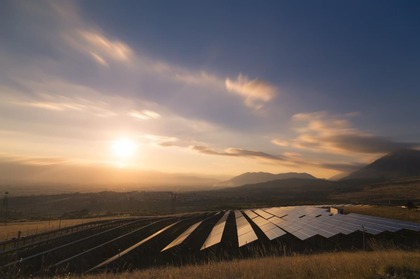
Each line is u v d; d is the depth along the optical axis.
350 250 31.66
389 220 39.66
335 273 11.23
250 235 34.47
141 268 26.67
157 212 133.88
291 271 12.29
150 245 40.25
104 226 59.19
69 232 49.94
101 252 38.28
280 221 51.75
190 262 27.14
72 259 31.77
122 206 189.88
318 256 19.38
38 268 27.81
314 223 43.66
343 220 42.88
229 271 13.09
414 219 53.41
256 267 13.90
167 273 14.26
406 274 10.41
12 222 80.38
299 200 190.00
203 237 48.25
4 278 13.53
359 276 10.49
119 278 14.80
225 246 37.81
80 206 189.00
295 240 40.88
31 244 35.44
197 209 154.75
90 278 16.00
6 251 29.95
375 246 28.47
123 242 45.62
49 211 169.62
